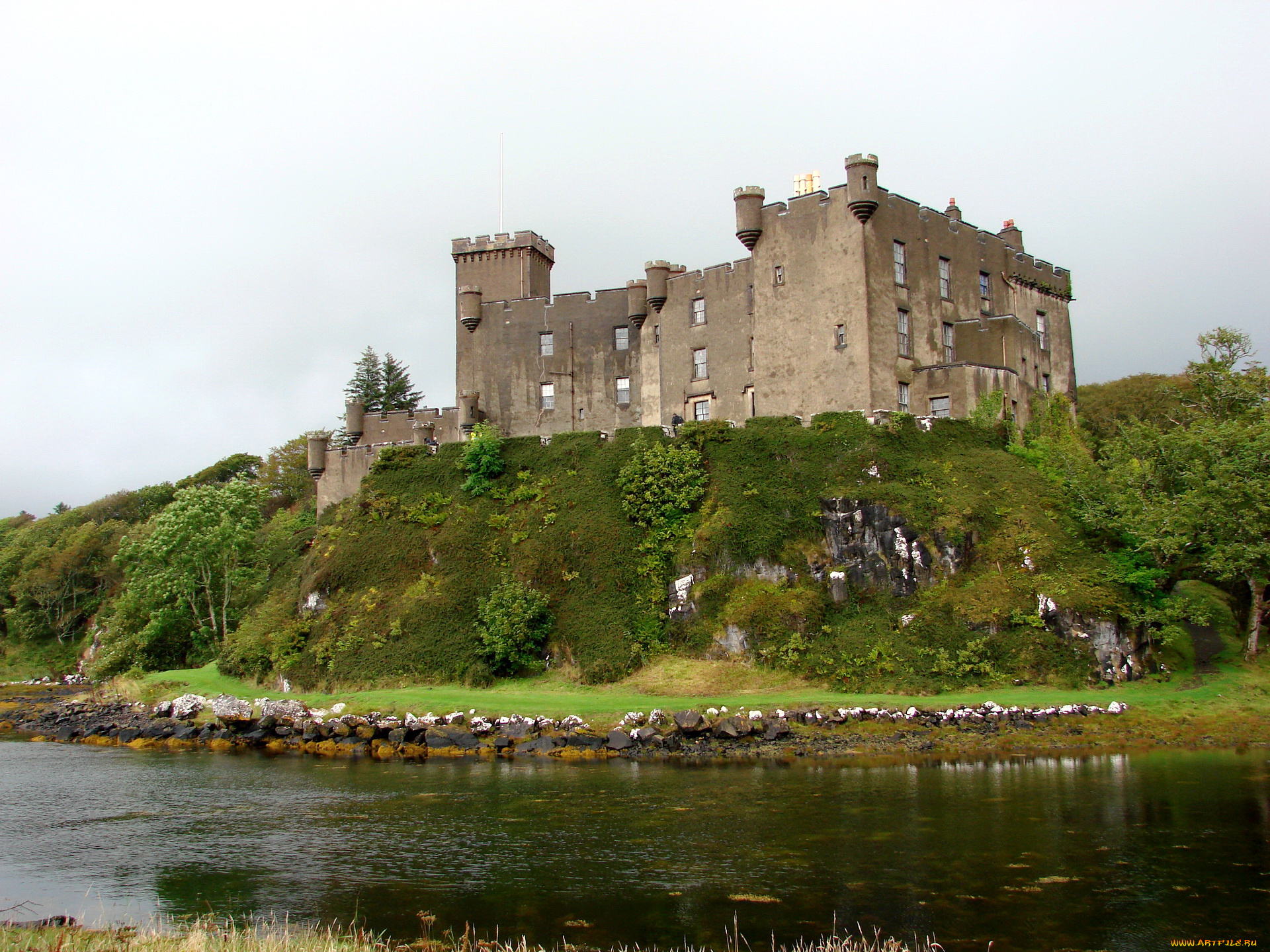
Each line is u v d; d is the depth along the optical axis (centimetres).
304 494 11344
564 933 1817
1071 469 5288
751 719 3947
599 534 5434
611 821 2644
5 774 3722
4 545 12075
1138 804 2688
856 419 5419
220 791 3278
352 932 1845
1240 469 4588
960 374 5688
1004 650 4431
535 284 7812
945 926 1811
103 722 5184
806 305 5875
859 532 4988
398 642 5216
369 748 4150
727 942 1752
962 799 2786
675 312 6644
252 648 5747
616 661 4881
